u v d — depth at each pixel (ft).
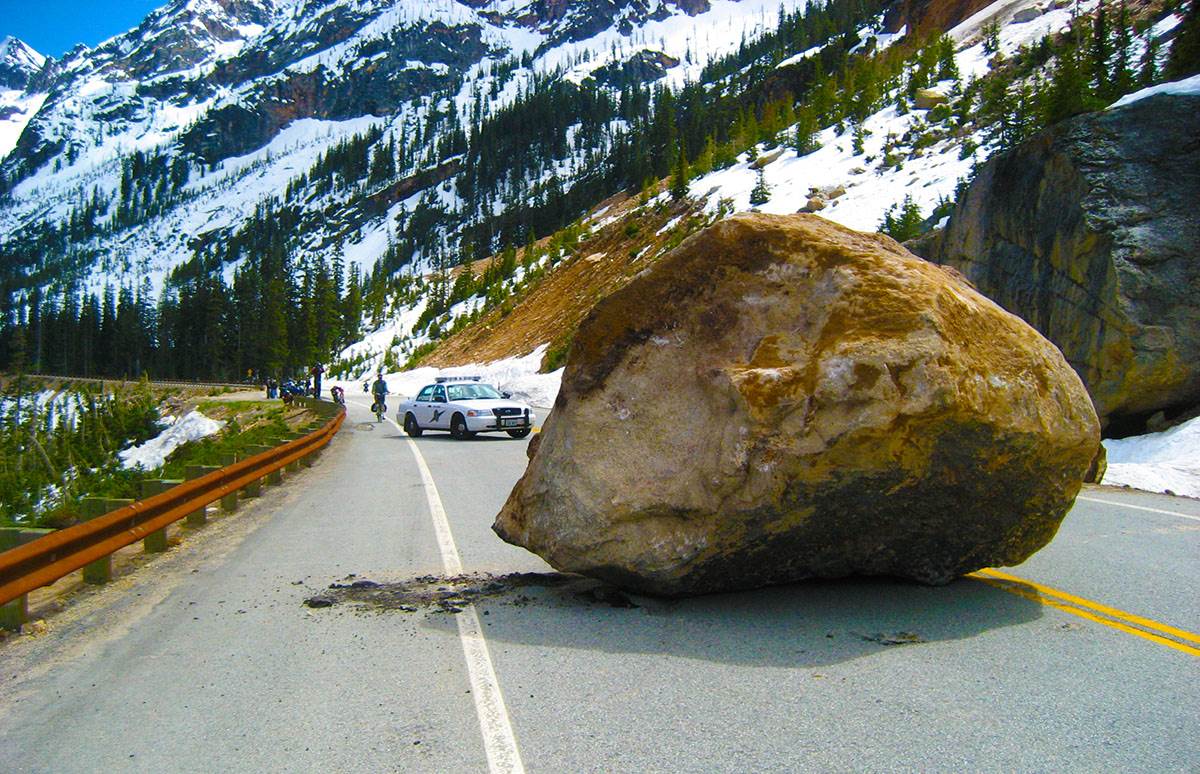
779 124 302.66
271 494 37.81
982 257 63.93
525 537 19.48
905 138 214.28
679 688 13.50
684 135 453.58
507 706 12.86
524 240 540.93
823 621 16.98
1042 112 137.28
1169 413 49.16
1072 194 53.52
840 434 15.62
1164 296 47.52
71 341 418.92
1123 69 133.28
